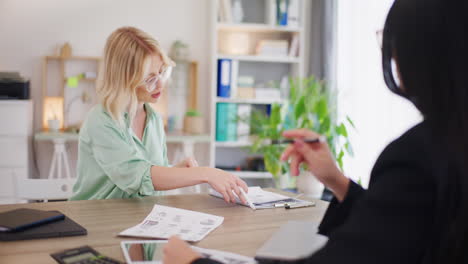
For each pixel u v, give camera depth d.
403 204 0.57
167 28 3.92
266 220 1.22
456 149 0.57
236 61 3.73
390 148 0.63
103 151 1.50
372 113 3.25
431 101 0.59
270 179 4.00
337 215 0.91
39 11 3.70
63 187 1.74
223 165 4.06
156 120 1.85
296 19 3.81
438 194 0.57
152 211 1.25
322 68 3.61
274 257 0.82
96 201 1.41
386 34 0.66
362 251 0.57
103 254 0.90
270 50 3.82
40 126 3.75
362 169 3.32
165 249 0.74
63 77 3.67
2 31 3.66
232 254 0.89
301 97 3.20
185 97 4.01
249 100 3.74
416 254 0.57
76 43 3.77
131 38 1.56
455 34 0.58
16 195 1.70
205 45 4.00
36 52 3.71
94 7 3.79
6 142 3.33
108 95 1.56
